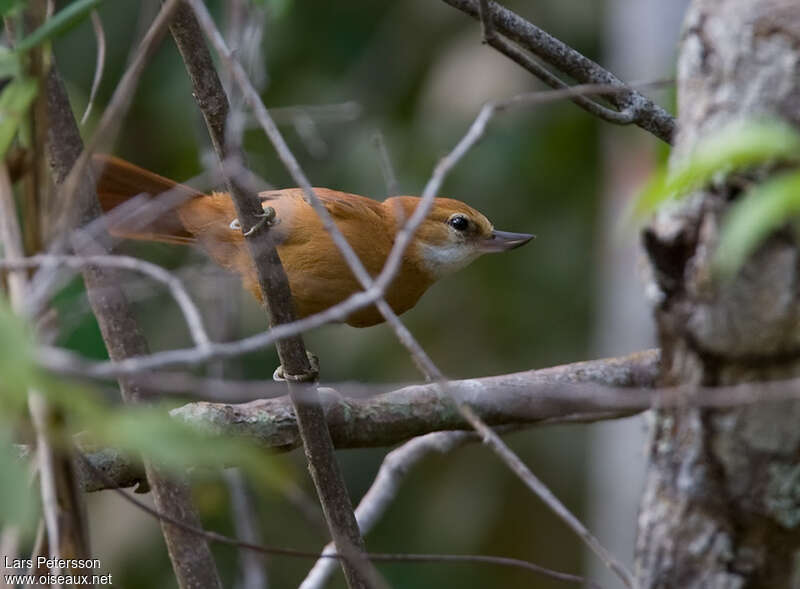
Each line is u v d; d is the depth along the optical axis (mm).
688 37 4605
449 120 12711
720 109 4398
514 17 7453
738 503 4527
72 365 3752
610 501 12203
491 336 13758
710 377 4477
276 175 12820
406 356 13219
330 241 8789
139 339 6570
